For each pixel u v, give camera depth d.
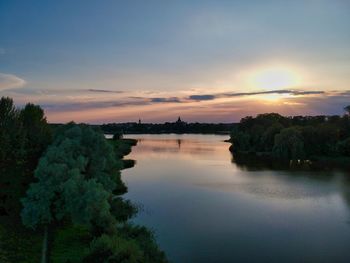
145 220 52.94
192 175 94.06
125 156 140.50
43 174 42.25
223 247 43.12
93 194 40.69
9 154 51.78
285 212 58.59
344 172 99.19
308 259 40.19
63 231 43.62
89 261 33.16
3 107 55.97
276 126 149.50
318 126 142.88
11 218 45.09
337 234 48.25
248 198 68.12
